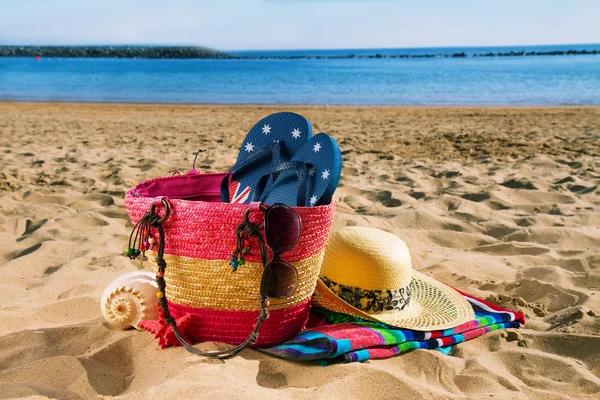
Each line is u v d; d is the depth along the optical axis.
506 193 2.19
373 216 1.91
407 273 1.08
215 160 2.91
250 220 0.90
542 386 0.94
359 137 3.84
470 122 4.78
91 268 1.44
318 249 0.98
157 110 6.23
